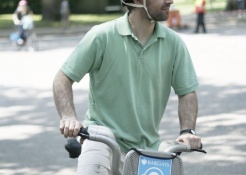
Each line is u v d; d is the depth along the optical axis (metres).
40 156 18.50
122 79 8.91
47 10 87.31
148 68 8.93
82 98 28.05
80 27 78.25
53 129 22.22
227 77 33.00
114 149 7.98
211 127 21.69
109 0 102.19
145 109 9.02
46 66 40.41
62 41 62.19
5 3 98.88
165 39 9.06
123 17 9.03
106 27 8.96
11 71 38.44
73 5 97.44
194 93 9.20
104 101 9.05
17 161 18.03
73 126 7.92
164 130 21.39
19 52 51.44
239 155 18.11
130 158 7.66
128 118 8.99
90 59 8.94
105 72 8.95
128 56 8.90
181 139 8.32
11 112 25.61
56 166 17.44
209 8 103.19
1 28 78.69
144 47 8.91
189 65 9.22
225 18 84.31
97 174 8.32
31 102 27.83
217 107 25.22
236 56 42.28
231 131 21.05
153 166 7.69
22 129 22.30
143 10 8.85
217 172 16.45
